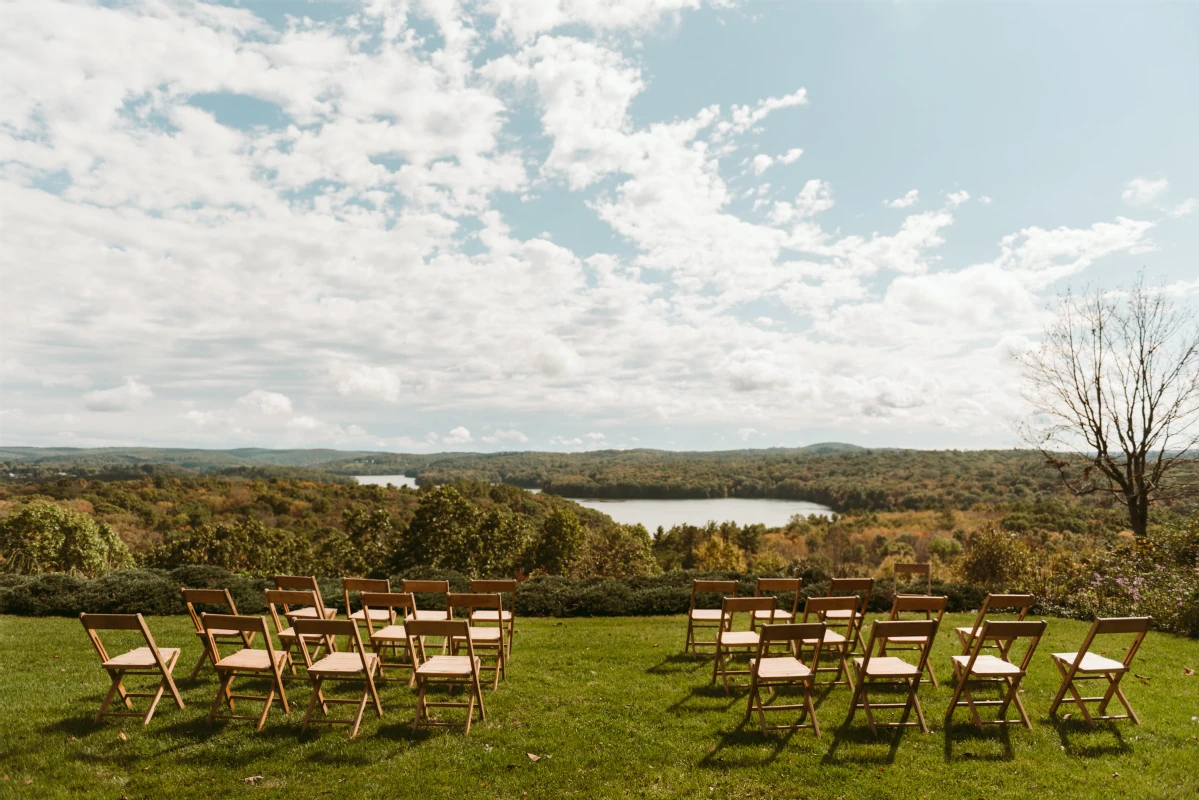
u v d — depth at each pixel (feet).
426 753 18.02
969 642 21.49
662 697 22.57
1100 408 60.03
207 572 41.45
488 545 94.43
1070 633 33.37
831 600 22.88
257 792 15.81
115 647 28.91
